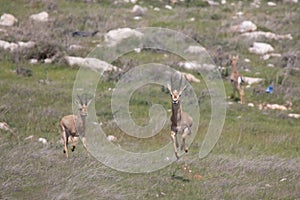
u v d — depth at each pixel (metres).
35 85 92.12
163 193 49.97
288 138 76.50
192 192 50.62
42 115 75.88
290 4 164.12
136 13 140.62
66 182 49.94
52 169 53.22
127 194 48.62
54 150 60.53
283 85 103.44
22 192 47.72
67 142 58.69
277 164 60.72
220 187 52.22
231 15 148.25
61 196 46.72
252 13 151.12
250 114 87.75
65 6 143.25
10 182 48.88
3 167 52.03
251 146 71.62
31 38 114.44
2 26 121.75
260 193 51.56
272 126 82.56
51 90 88.44
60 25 128.12
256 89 99.12
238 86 94.31
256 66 114.50
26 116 75.25
